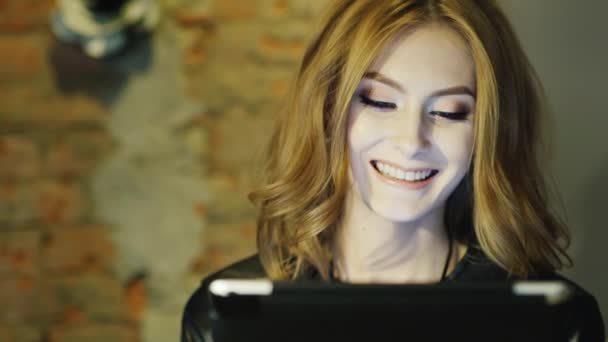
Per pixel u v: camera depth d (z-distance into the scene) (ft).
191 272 4.95
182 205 4.90
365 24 3.07
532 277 3.47
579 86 4.75
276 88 4.81
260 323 2.50
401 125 3.05
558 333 2.48
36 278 4.95
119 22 4.63
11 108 4.81
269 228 3.59
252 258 3.75
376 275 3.49
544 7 4.71
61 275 4.95
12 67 4.78
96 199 4.89
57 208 4.90
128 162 4.86
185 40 4.78
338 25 3.24
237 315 2.51
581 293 3.40
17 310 4.97
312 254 3.48
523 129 3.38
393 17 3.03
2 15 4.74
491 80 3.07
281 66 4.80
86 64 4.77
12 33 4.75
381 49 3.03
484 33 3.10
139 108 4.82
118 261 4.93
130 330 4.98
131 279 4.95
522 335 2.47
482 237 3.38
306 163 3.38
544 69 4.76
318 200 3.43
